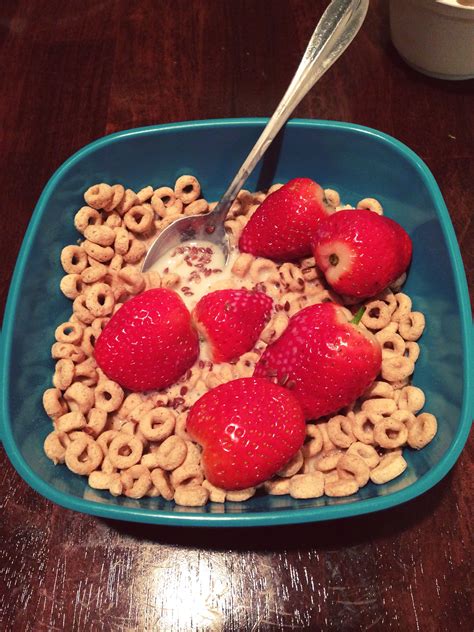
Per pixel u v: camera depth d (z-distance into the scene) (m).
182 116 0.31
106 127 0.31
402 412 0.22
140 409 0.22
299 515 0.18
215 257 0.25
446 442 0.20
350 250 0.22
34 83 0.32
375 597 0.21
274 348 0.21
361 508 0.18
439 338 0.23
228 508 0.20
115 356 0.21
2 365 0.21
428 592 0.21
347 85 0.31
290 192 0.23
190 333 0.22
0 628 0.21
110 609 0.21
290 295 0.24
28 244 0.23
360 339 0.20
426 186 0.23
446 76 0.31
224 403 0.19
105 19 0.34
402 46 0.31
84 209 0.25
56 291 0.24
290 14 0.34
